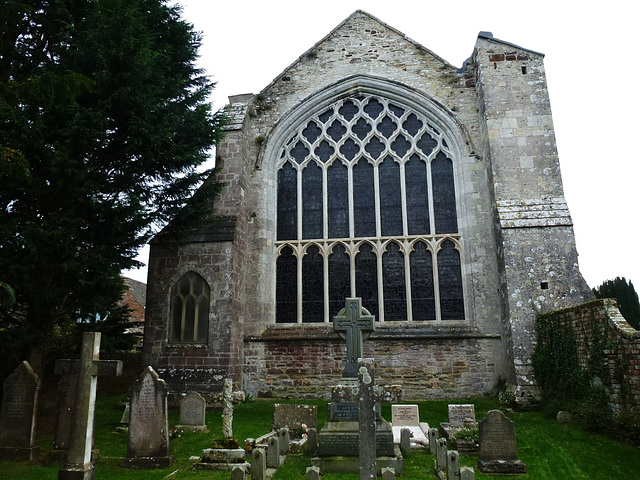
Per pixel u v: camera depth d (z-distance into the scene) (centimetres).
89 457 719
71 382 881
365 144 1847
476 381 1549
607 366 1055
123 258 1216
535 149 1620
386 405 1472
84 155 1185
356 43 1955
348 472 790
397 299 1686
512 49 1741
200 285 1603
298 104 1906
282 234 1811
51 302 1119
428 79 1866
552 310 1388
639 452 882
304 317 1716
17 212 1162
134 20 1227
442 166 1792
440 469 789
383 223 1766
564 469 812
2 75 1220
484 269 1638
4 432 888
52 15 1283
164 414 848
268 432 1108
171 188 1400
